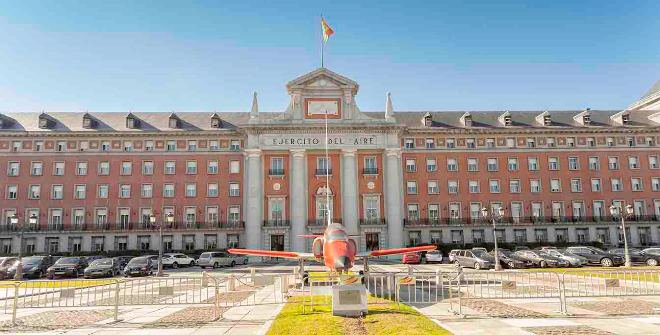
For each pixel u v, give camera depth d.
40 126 60.22
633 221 61.44
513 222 61.34
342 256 18.03
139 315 15.38
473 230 61.19
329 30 57.66
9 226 57.81
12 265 36.16
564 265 36.53
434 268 38.34
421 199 61.94
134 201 59.56
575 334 11.57
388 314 13.14
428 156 62.97
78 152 59.84
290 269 41.19
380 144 59.75
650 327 12.37
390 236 58.22
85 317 15.12
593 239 61.09
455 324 12.83
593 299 17.81
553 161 63.28
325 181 59.12
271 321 13.32
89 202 59.09
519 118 66.56
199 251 57.66
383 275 16.66
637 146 63.53
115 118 63.31
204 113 65.88
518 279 25.70
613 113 68.12
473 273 15.81
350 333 10.88
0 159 59.00
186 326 13.35
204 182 60.59
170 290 16.62
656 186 62.84
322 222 58.16
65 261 36.66
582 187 62.59
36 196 58.66
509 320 13.41
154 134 60.44
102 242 58.19
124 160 60.25
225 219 59.84
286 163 59.47
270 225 57.72
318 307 15.04
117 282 14.73
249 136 59.19
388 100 61.22
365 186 59.41
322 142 59.28
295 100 60.00
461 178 62.59
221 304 17.56
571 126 64.06
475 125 64.56
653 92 68.75
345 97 60.38
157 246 58.44
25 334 12.63
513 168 63.03
